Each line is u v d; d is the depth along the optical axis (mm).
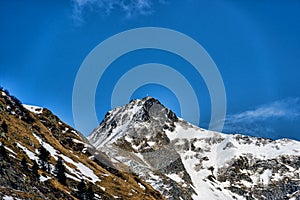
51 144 155500
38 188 99062
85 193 119625
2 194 83375
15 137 127375
